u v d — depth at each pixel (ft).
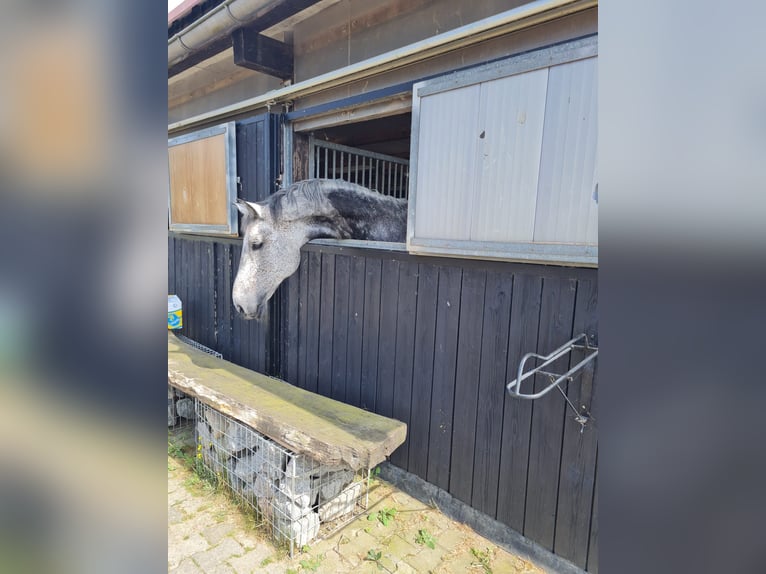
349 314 8.75
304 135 9.91
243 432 7.57
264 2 7.73
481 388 6.72
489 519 6.80
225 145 10.02
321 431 6.44
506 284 6.29
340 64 8.67
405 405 7.84
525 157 5.27
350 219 8.47
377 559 6.37
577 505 5.87
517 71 5.24
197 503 7.62
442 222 6.27
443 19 6.93
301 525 6.50
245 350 11.53
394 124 10.55
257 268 7.79
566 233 5.01
